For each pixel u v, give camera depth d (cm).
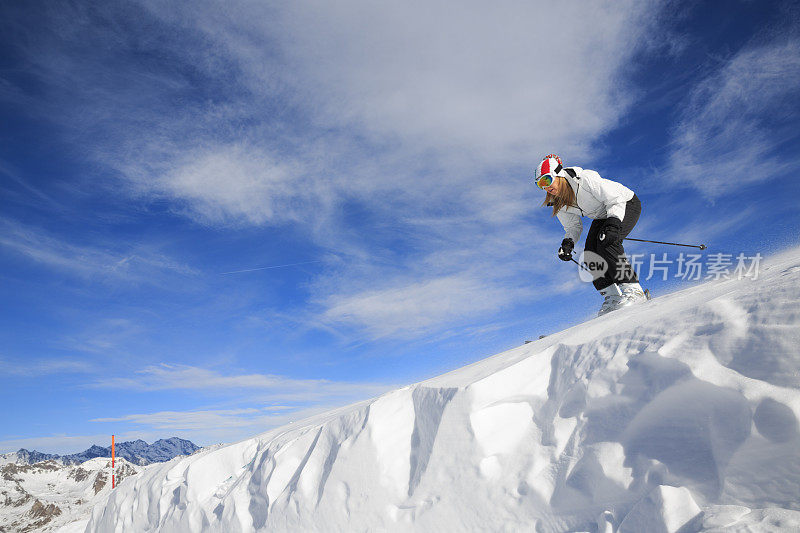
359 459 283
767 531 120
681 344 180
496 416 229
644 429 173
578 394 205
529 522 184
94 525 672
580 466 182
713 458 150
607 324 242
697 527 133
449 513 214
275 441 418
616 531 154
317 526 283
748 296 180
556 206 394
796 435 138
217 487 451
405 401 295
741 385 154
